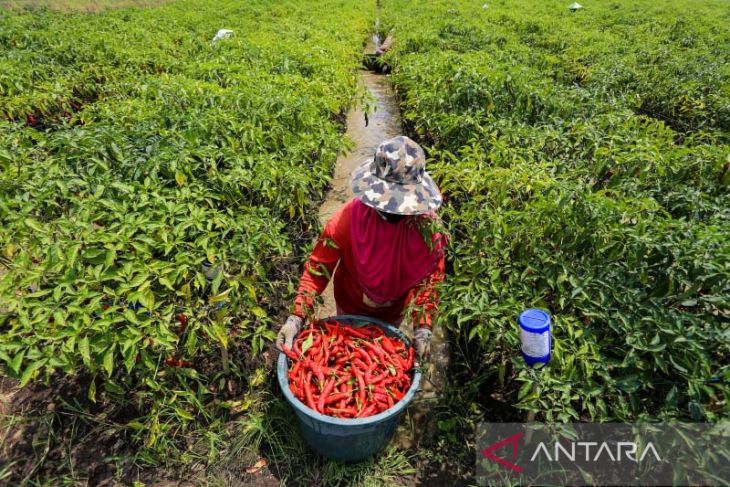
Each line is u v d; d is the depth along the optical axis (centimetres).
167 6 1931
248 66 767
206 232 320
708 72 841
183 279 322
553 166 442
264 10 1939
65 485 304
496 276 304
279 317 423
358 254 297
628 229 292
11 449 321
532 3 2231
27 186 343
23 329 281
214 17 1684
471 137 541
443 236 305
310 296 310
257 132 474
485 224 339
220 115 478
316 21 1617
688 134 713
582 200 308
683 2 2411
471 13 1808
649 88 832
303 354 297
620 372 278
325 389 277
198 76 719
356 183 277
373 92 1236
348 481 313
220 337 302
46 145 409
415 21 1630
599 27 1680
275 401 347
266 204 420
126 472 313
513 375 342
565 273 291
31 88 701
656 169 411
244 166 428
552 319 294
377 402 275
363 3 2383
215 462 319
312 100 630
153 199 344
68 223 302
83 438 329
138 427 309
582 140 492
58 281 287
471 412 345
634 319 271
